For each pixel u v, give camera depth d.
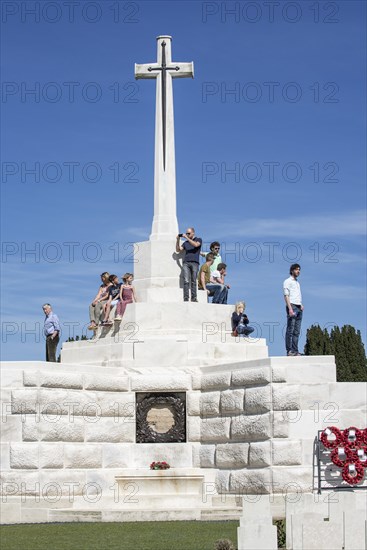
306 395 30.66
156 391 33.59
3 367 31.66
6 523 29.06
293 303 33.34
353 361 56.38
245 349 35.00
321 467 30.45
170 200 36.78
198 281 37.03
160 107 36.91
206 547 22.61
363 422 30.72
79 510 29.59
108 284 36.94
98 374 33.16
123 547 22.88
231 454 31.80
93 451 32.53
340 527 20.36
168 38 37.00
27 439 31.23
